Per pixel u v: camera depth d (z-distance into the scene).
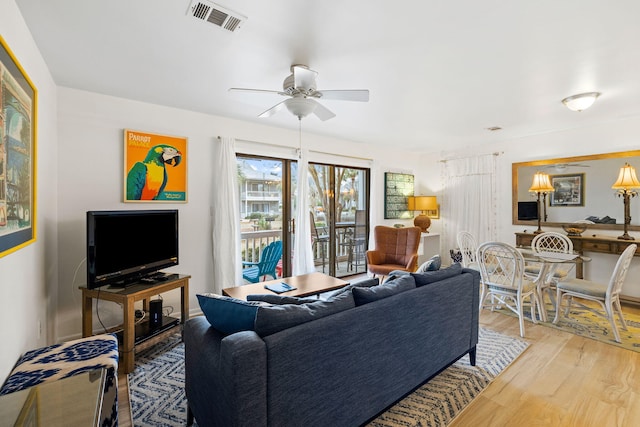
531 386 2.16
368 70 2.41
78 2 1.59
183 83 2.69
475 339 2.44
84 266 2.88
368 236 5.52
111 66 2.35
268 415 1.27
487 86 2.72
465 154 5.49
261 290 2.92
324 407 1.46
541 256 3.23
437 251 5.66
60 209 2.76
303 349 1.37
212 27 1.82
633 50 2.09
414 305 1.90
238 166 4.07
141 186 3.17
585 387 2.14
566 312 3.38
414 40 1.96
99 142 2.95
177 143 3.40
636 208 3.76
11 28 1.55
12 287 1.58
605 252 3.74
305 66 2.32
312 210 4.85
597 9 1.65
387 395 1.76
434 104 3.21
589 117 3.69
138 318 2.88
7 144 1.42
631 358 2.52
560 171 4.32
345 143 5.02
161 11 1.67
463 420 1.83
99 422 1.13
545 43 2.00
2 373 1.45
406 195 5.96
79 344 1.84
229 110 3.47
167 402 1.99
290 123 4.01
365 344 1.63
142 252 2.75
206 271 3.64
